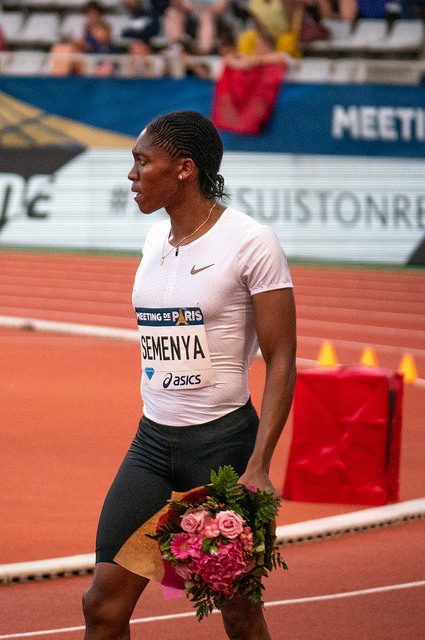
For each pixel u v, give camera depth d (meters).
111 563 5.09
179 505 4.74
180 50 39.22
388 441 10.23
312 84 37.25
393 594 7.89
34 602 7.60
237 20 39.19
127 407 15.09
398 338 23.66
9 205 37.50
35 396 15.80
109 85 36.91
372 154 37.62
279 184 37.53
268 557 4.72
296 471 10.29
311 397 10.22
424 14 40.22
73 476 11.20
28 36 40.19
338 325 25.38
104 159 37.28
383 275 35.28
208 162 5.14
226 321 5.04
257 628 5.20
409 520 9.94
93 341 22.23
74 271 33.44
